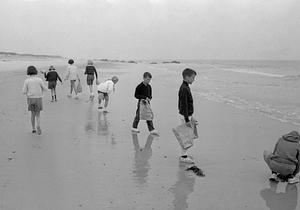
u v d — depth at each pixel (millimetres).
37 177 6441
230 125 11703
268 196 5773
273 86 26594
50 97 18406
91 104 15977
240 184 6281
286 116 13484
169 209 5223
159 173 6793
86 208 5188
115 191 5848
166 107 15516
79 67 52969
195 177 6598
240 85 27516
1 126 10867
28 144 8789
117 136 9820
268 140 9594
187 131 7523
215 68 69500
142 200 5512
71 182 6223
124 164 7312
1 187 5941
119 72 43406
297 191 5996
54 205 5273
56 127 10875
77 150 8305
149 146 8805
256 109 15234
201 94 21047
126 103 16359
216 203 5473
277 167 6340
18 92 19484
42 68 43781
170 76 38281
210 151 8453
